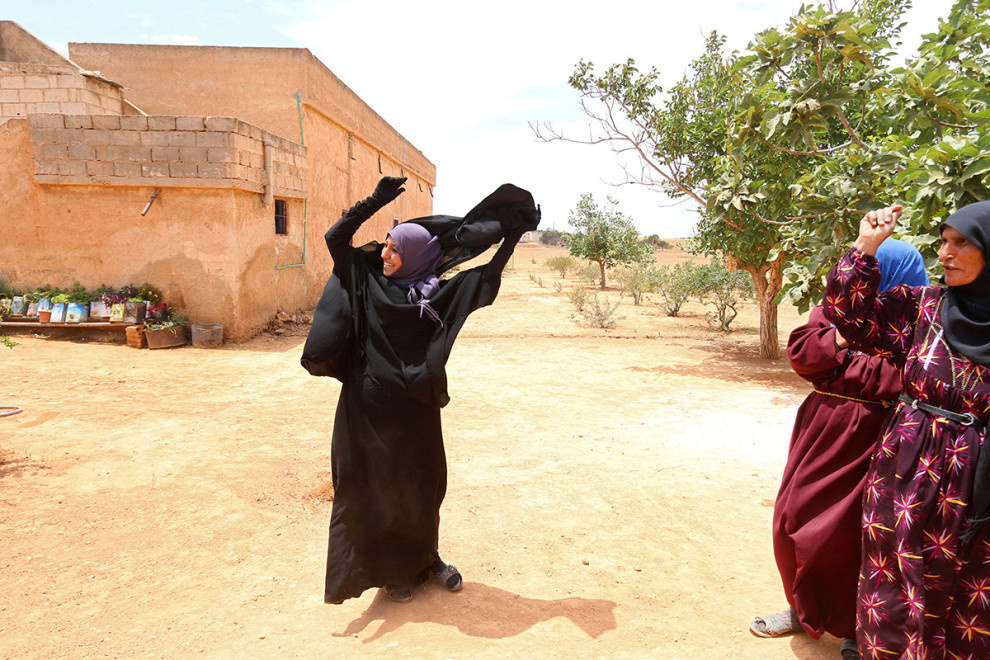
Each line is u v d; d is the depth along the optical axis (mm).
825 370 2758
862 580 2500
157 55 15602
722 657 2941
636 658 2916
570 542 4234
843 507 2668
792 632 3146
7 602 3316
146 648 2961
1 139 11492
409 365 3061
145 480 5066
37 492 4730
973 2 5957
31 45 13578
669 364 11039
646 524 4555
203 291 11867
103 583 3561
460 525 4457
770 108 6812
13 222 11719
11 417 6656
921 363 2354
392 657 2877
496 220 2992
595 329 15336
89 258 11828
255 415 7176
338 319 3107
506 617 3254
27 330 11516
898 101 6141
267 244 13219
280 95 15594
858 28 6301
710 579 3766
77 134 11352
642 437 6785
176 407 7410
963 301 2291
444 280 3213
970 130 5562
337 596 3139
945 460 2279
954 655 2338
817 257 6430
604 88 11086
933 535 2297
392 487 3137
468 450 6223
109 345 11094
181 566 3787
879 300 2463
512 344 12984
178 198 11695
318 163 16750
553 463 5871
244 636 3074
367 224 21781
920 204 5094
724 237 10742
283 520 4465
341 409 3180
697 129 11062
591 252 26641
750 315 18734
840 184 6199
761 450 6379
